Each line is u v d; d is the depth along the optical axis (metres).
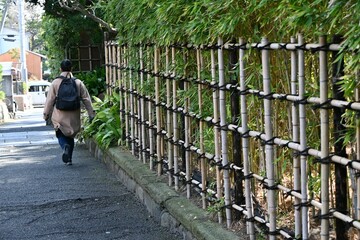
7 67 33.50
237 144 5.11
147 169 7.84
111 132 10.18
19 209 7.52
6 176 9.85
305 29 3.70
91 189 8.55
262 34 4.62
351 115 3.50
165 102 7.26
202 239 5.12
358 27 2.96
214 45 5.21
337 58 3.27
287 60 4.41
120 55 9.76
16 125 25.70
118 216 7.07
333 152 3.82
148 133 8.15
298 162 4.10
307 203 3.99
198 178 6.16
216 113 5.33
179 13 5.43
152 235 6.23
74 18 18.17
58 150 13.28
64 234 6.44
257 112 4.91
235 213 5.20
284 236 4.37
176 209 5.94
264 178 4.58
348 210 3.88
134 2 6.70
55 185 8.91
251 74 4.72
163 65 7.10
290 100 4.08
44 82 56.19
